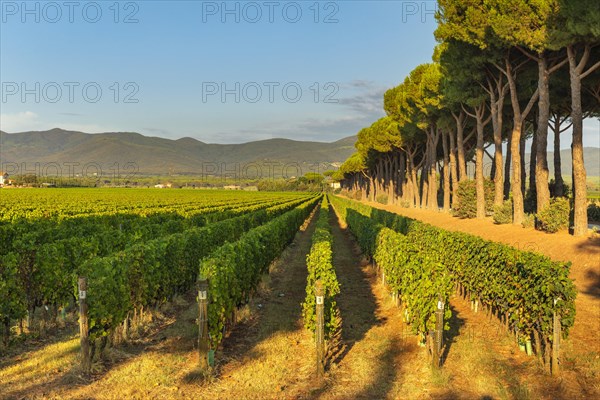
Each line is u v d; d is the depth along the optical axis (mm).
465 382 6391
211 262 8391
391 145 54031
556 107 28000
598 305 10469
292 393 6078
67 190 109375
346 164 109438
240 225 20188
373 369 6852
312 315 7609
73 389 6129
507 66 22297
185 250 11805
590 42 16797
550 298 6625
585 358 7066
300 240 25938
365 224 18719
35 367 6855
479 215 28859
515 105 22844
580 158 17469
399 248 10328
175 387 6223
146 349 7801
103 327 7184
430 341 7164
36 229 17328
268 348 7812
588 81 22812
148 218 23078
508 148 37469
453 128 35250
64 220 20734
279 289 12906
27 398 5840
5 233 15211
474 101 26422
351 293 12445
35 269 8883
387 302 11109
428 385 6289
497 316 9570
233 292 8812
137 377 6516
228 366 7039
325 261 9117
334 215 54750
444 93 27797
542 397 5883
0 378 6461
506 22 17750
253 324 9398
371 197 87312
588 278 13133
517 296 7711
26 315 8523
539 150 21109
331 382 6426
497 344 7988
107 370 6816
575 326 8883
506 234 21562
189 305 11039
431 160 42562
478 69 24328
